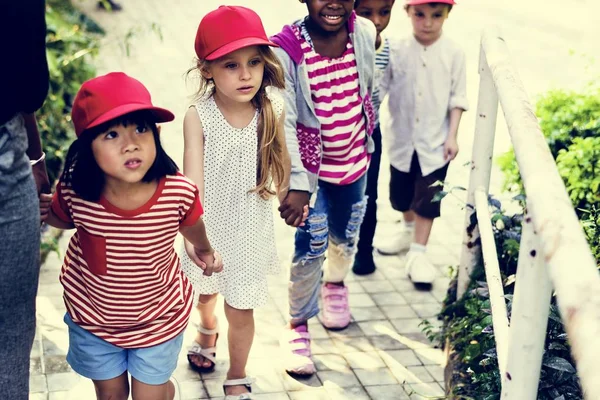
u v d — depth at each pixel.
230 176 3.15
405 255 4.89
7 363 2.25
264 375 3.66
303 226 3.66
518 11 11.06
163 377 2.75
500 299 2.80
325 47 3.59
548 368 2.69
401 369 3.78
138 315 2.63
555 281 1.41
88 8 9.85
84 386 3.40
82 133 2.39
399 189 4.73
